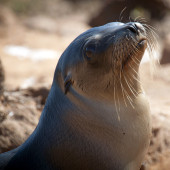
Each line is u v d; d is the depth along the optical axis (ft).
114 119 51.93
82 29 279.69
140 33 48.49
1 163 58.03
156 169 72.02
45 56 206.49
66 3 378.94
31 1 364.17
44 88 95.14
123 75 50.03
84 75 51.75
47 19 292.40
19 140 76.69
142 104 52.75
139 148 53.36
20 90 96.99
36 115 84.17
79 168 54.29
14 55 209.15
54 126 55.31
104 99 52.01
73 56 52.75
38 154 55.77
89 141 53.11
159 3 291.99
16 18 303.27
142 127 52.80
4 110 82.99
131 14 285.02
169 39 161.07
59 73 55.93
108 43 49.37
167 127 77.97
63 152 54.34
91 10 371.56
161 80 119.44
